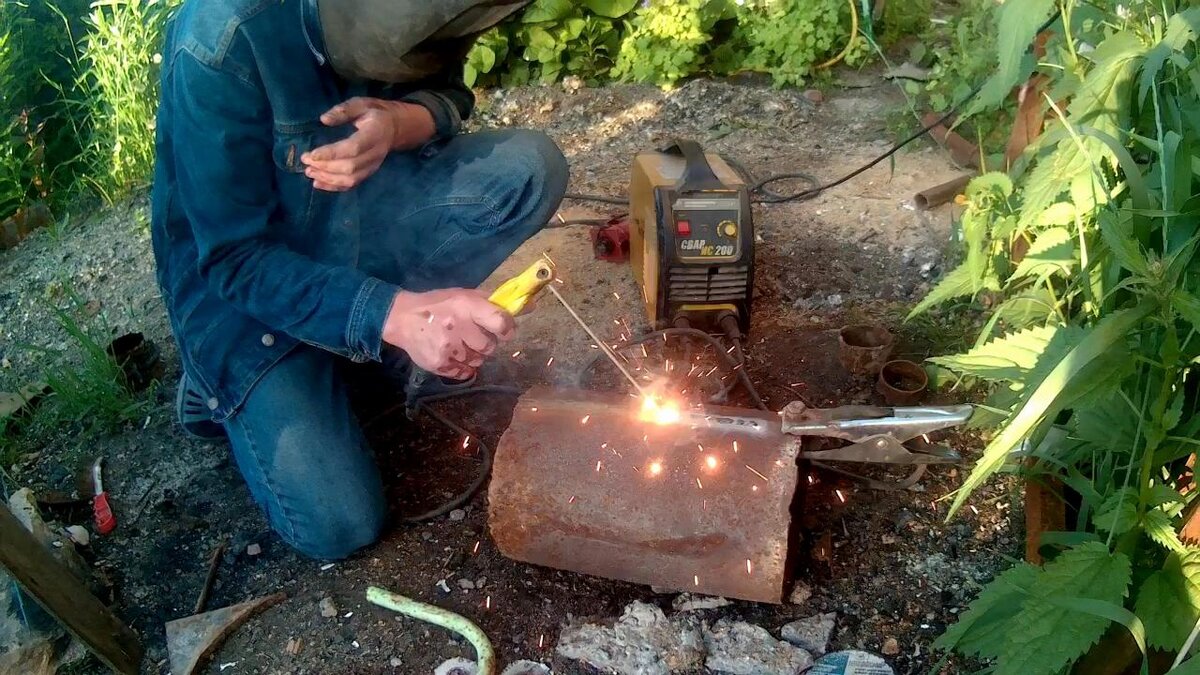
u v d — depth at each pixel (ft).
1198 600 4.75
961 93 11.49
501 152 8.01
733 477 5.80
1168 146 4.79
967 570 6.40
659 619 6.22
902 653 5.93
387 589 6.65
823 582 6.43
